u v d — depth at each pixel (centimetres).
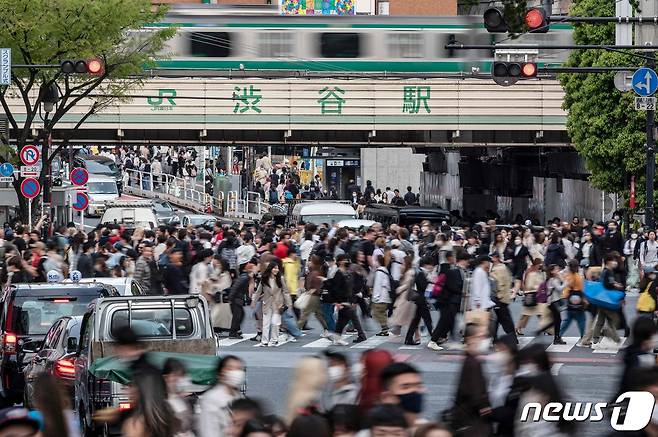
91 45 9362
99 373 3512
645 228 9188
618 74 9006
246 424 2098
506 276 6141
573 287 6244
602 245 8719
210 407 2572
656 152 11181
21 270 6247
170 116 12762
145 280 6562
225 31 12975
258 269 6669
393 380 2373
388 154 18838
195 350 3797
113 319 3812
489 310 5947
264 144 13425
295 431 2031
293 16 13088
